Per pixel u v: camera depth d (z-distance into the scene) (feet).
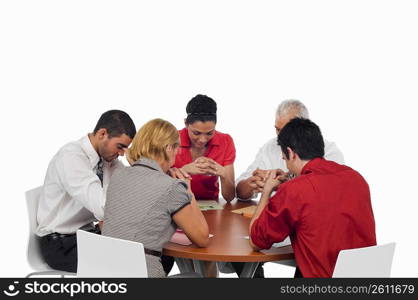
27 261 13.37
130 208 10.77
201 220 11.05
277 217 10.46
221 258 10.79
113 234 10.87
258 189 13.64
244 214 13.43
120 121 12.77
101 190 12.85
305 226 10.43
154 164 10.95
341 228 10.43
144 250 10.72
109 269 10.73
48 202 13.48
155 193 10.69
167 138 10.98
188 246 11.25
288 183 10.57
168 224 10.85
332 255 10.44
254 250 11.05
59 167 13.01
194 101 13.87
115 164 14.11
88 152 13.06
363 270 10.49
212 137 14.97
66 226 13.44
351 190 10.61
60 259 13.26
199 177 14.84
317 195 10.40
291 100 13.80
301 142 10.84
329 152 14.51
